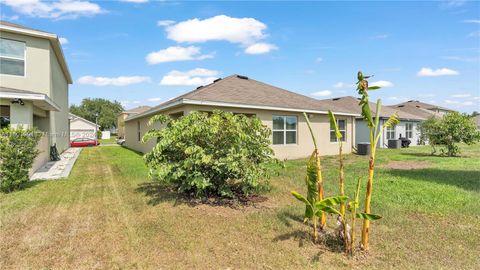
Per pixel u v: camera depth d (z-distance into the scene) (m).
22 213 5.14
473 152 17.98
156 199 6.07
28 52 12.30
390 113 25.25
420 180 8.04
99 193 6.66
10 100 9.50
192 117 5.88
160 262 3.35
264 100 13.31
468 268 3.18
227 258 3.44
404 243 3.84
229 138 5.75
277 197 6.38
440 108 42.88
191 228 4.38
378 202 5.82
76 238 4.04
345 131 17.75
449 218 4.86
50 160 13.62
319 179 3.94
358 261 3.34
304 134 14.88
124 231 4.28
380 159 13.98
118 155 16.45
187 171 5.75
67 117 21.94
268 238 4.01
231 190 6.35
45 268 3.22
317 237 3.95
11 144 6.93
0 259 3.43
